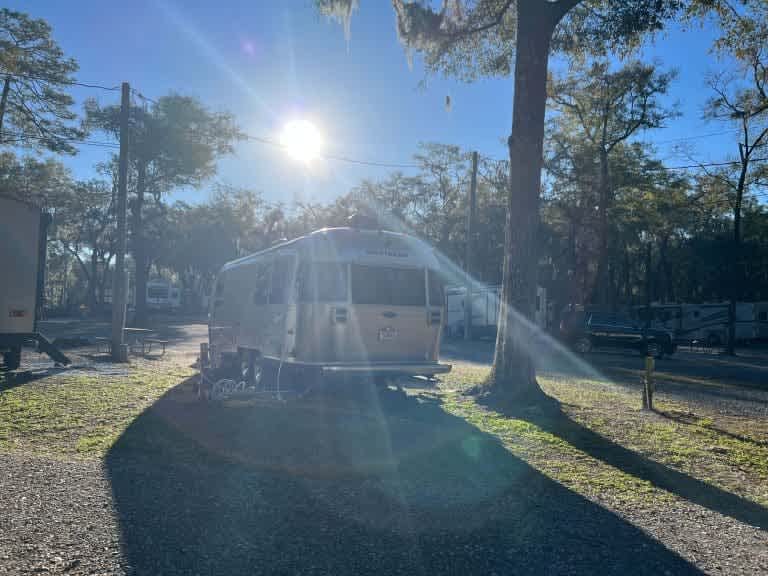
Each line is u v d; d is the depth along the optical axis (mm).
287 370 10461
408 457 6797
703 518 5156
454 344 29844
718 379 16734
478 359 20828
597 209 36000
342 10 12219
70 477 5539
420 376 10867
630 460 7012
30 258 13234
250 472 6016
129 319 42469
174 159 36062
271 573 3764
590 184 34750
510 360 10586
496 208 41906
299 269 10156
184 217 58594
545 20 10906
